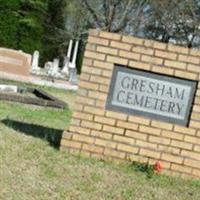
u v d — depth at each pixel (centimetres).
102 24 3859
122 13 3784
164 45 611
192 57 610
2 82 1736
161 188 562
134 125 617
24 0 3844
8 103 1084
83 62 618
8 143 638
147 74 618
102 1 3828
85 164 597
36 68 2825
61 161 593
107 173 579
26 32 3825
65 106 1186
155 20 3759
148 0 3709
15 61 2103
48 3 4100
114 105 621
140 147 618
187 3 3544
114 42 614
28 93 1498
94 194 505
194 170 615
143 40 612
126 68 618
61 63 4322
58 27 4200
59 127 862
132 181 567
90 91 620
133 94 620
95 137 623
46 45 4169
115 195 512
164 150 615
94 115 621
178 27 3734
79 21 4041
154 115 620
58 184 516
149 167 607
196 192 570
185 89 615
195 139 613
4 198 454
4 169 532
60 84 2186
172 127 613
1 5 3675
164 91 618
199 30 3641
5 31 3712
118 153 621
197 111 613
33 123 846
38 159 588
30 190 486
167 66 614
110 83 620
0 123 776
